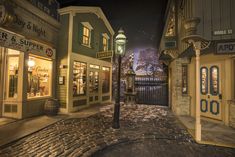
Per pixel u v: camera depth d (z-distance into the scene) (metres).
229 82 6.84
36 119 7.28
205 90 7.95
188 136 5.68
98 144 4.85
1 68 7.28
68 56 9.16
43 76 8.62
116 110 6.43
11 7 5.98
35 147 4.46
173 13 9.30
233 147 4.81
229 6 5.12
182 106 8.97
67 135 5.46
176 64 9.13
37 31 7.83
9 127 5.95
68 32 9.27
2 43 5.94
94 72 11.96
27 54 7.25
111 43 14.73
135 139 5.39
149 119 8.03
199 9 5.27
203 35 5.20
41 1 8.05
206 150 4.68
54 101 8.34
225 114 6.96
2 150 4.21
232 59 6.71
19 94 7.11
